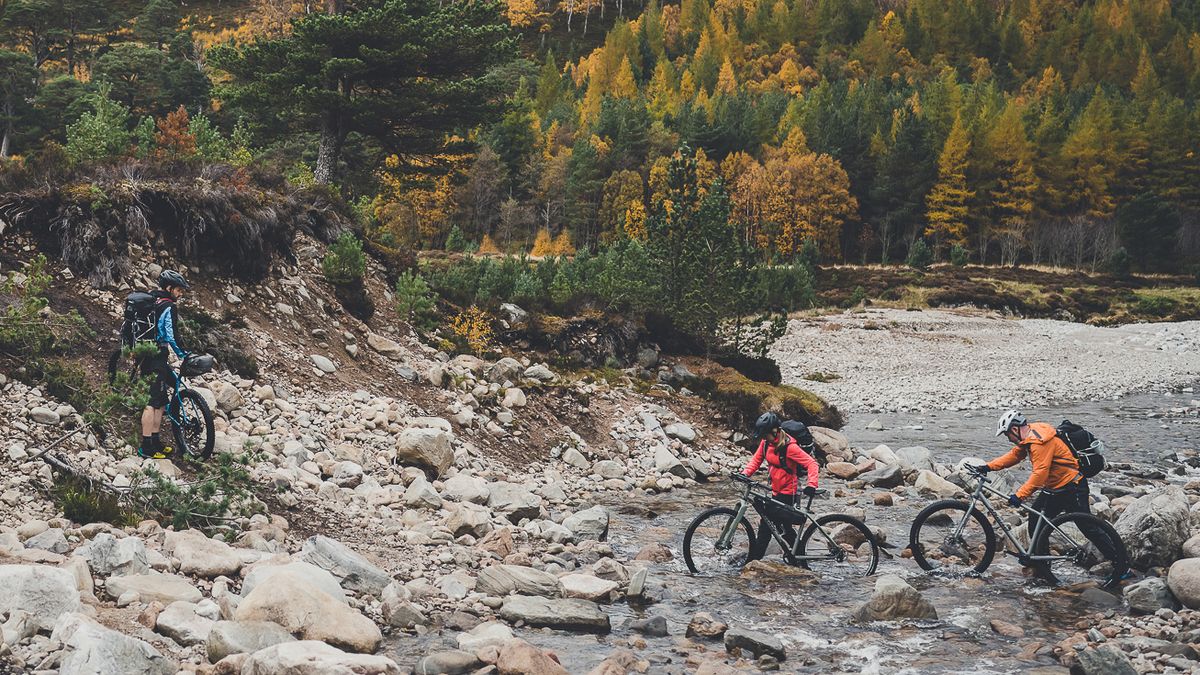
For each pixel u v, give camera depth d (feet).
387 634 22.86
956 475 50.24
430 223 343.67
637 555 33.06
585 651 22.77
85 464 28.76
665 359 67.77
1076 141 374.02
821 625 25.45
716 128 409.28
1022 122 396.57
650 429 56.85
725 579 30.25
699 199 73.72
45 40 355.36
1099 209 370.53
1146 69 598.34
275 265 52.42
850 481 51.19
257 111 92.79
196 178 50.39
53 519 25.27
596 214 371.35
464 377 54.13
